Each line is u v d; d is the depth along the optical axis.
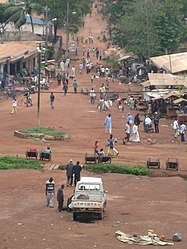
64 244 35.12
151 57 117.81
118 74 127.50
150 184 53.03
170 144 69.56
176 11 126.81
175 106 86.12
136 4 126.88
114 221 40.97
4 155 60.41
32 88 101.88
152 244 35.75
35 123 76.25
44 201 46.47
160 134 74.75
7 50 115.75
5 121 77.31
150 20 123.94
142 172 55.84
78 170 50.38
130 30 124.56
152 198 48.38
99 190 42.56
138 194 49.53
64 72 122.06
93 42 174.25
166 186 52.59
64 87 100.31
